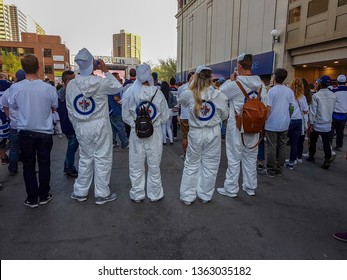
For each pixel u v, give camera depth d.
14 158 4.67
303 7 12.45
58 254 2.59
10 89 3.27
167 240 2.85
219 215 3.41
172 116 7.30
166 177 4.77
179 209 3.56
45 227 3.06
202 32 25.62
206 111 3.39
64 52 65.69
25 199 3.78
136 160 3.62
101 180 3.61
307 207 3.68
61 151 6.54
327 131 5.21
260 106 3.60
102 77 3.44
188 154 3.63
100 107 3.47
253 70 16.12
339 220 3.35
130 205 3.65
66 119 4.35
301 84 5.30
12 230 2.99
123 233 2.97
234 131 3.80
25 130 3.31
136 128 3.40
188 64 30.44
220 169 5.27
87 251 2.65
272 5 14.58
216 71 22.03
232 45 19.30
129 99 3.50
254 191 4.06
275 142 4.72
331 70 13.82
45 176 3.57
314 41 11.91
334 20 10.81
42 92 3.31
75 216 3.33
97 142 3.52
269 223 3.24
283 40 13.82
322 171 5.21
